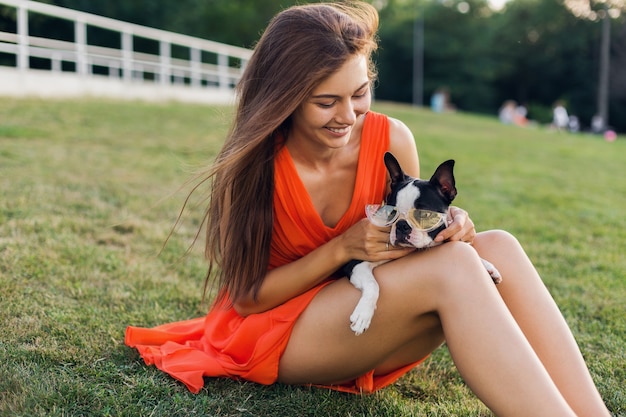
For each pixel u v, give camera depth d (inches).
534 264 199.6
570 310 158.6
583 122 2098.9
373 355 101.1
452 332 89.6
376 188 113.0
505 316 87.6
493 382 84.7
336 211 112.7
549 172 425.1
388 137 113.8
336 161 109.7
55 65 579.8
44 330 128.0
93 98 514.9
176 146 365.7
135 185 265.1
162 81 657.0
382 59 2193.7
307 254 110.3
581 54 2183.8
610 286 179.0
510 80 2310.5
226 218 107.8
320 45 93.7
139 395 107.3
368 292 95.7
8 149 297.4
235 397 107.6
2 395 103.0
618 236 245.6
